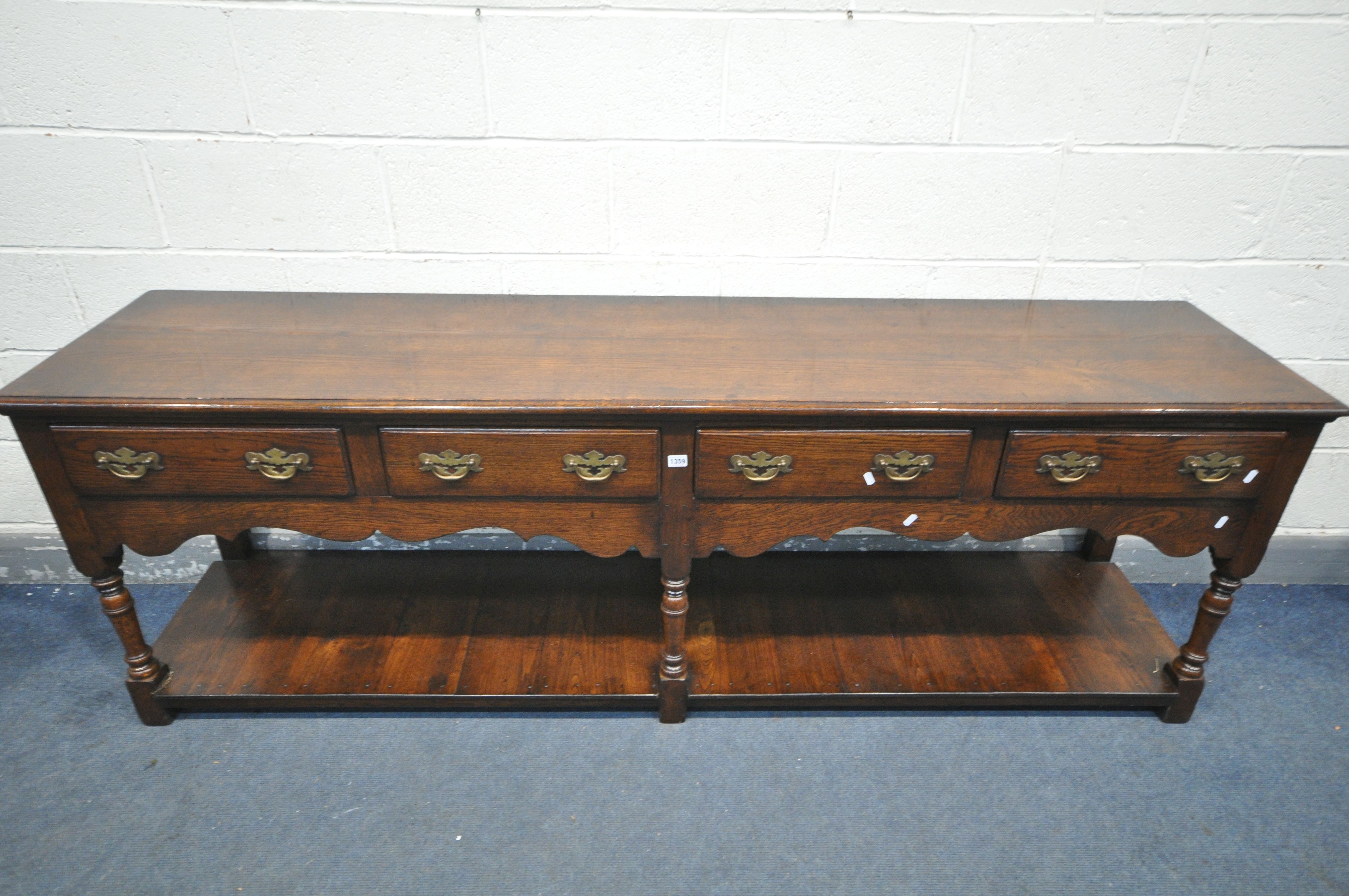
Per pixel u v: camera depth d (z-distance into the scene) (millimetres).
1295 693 1761
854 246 1752
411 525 1433
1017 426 1333
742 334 1571
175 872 1371
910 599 1883
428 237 1723
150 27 1505
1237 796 1528
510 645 1737
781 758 1600
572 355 1460
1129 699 1648
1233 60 1562
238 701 1607
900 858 1415
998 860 1414
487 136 1626
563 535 1451
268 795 1507
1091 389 1354
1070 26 1540
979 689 1641
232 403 1272
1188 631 1938
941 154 1658
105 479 1355
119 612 1508
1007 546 2066
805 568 1977
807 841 1442
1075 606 1866
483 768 1569
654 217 1718
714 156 1658
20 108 1557
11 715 1663
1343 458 1939
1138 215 1716
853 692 1630
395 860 1398
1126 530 1455
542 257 1753
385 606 1834
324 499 1398
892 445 1348
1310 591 2084
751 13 1527
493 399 1293
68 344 1701
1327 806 1510
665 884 1368
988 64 1574
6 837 1419
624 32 1539
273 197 1672
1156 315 1709
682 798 1517
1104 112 1617
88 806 1478
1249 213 1706
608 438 1334
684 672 1600
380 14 1511
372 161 1643
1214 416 1301
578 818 1475
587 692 1625
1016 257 1764
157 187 1649
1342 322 1805
